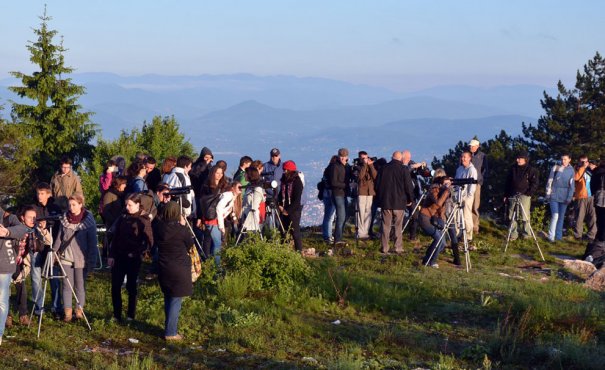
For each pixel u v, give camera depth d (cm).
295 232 1503
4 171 4594
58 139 5078
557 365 849
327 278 1261
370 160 1758
